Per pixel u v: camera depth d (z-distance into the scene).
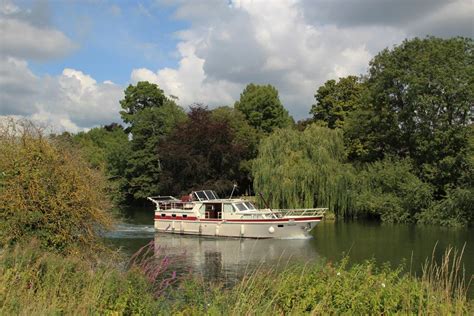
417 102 45.62
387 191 45.72
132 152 67.88
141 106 77.69
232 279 18.41
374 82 52.50
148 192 67.62
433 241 30.77
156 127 68.56
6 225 15.25
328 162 43.44
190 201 40.41
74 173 17.19
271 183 42.38
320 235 35.06
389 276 9.18
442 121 45.00
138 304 8.60
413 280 8.86
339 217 45.09
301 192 42.59
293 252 27.36
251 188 62.16
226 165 58.78
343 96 63.25
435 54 46.62
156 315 8.62
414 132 47.81
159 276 15.95
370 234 34.97
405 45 49.62
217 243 32.53
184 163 58.56
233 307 7.98
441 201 42.50
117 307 8.31
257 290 8.45
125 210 62.78
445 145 45.72
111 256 16.42
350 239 32.44
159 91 77.62
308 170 42.47
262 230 34.59
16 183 16.05
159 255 24.78
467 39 48.38
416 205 42.94
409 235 34.12
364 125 52.00
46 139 17.78
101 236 19.30
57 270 10.21
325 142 44.72
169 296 10.11
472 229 37.69
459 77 45.00
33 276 9.49
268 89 71.38
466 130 44.44
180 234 37.81
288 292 8.41
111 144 73.25
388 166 46.88
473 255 24.92
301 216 34.22
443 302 7.66
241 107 71.62
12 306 8.00
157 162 67.75
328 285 8.53
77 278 9.95
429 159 46.84
